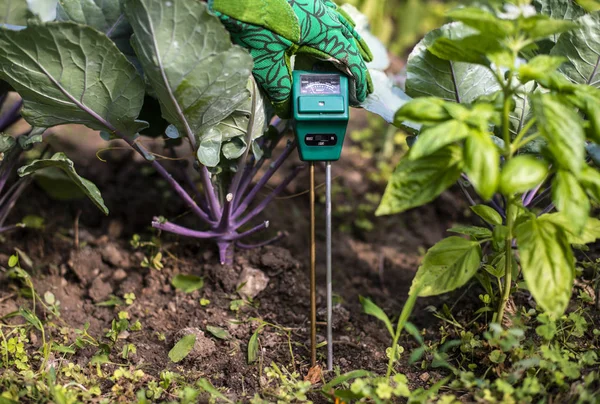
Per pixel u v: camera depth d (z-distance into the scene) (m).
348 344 1.17
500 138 1.16
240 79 1.06
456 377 1.10
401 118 1.00
